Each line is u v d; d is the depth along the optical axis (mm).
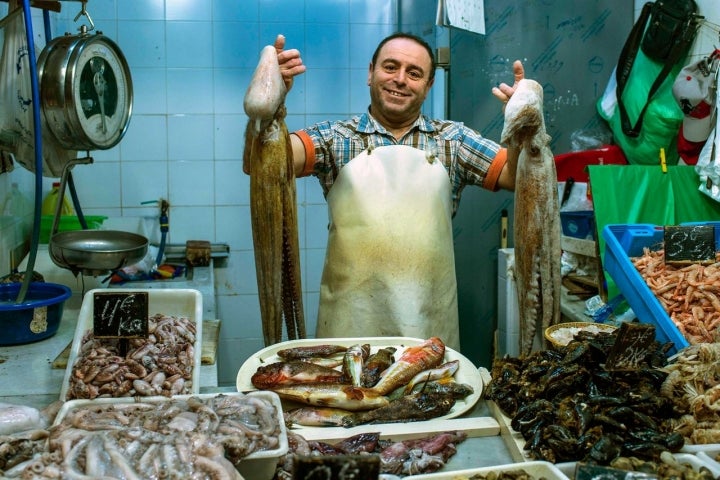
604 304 3195
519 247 2350
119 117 3174
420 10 4289
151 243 4629
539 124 2178
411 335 2764
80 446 1351
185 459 1318
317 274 4914
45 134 2980
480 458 1732
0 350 2623
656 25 3701
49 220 4047
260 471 1480
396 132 2992
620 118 3912
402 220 2781
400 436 1804
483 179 2924
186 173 4648
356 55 4719
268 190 2191
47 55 2811
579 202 3760
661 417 1756
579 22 4090
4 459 1348
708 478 1393
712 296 2377
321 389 1953
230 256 4797
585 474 1390
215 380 2355
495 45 4055
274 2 4570
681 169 3465
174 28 4492
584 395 1745
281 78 2117
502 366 2053
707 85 3361
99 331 1989
